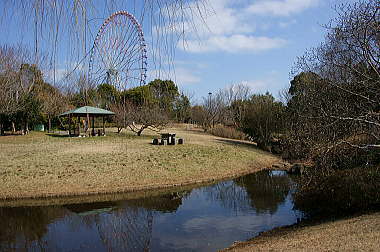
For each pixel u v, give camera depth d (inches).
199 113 1518.2
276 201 430.9
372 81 281.0
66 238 299.6
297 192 383.6
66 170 539.8
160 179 547.2
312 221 307.6
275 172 655.1
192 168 624.7
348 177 307.3
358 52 277.7
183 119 1529.3
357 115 294.7
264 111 931.3
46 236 304.8
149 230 318.0
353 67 292.2
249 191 499.2
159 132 1186.0
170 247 272.5
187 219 355.6
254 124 957.8
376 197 281.4
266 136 916.0
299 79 402.9
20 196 438.6
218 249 263.9
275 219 345.1
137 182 522.0
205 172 616.7
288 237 246.2
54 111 1035.9
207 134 1272.1
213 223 339.0
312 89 339.9
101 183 501.4
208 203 427.5
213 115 1459.2
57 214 377.4
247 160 747.4
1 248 275.9
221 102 1488.7
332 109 307.6
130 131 1190.9
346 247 177.8
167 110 1052.5
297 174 620.7
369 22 267.4
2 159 592.1
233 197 460.4
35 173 515.5
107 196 462.3
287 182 557.0
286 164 703.7
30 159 598.5
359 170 310.2
